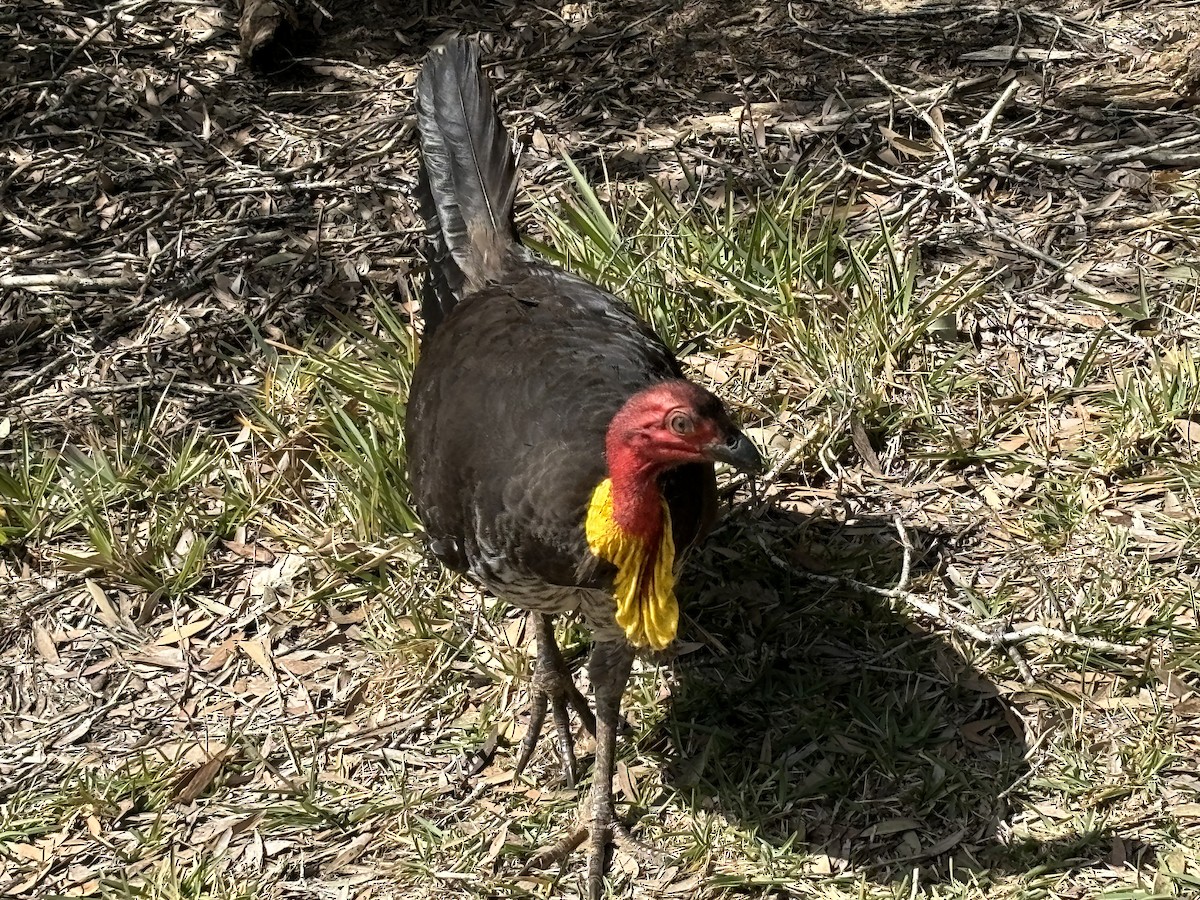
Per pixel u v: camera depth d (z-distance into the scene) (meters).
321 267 1.82
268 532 1.60
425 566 1.56
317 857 1.38
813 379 1.65
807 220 1.79
